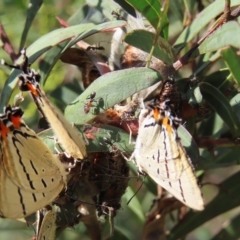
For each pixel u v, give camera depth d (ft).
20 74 0.88
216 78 0.93
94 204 0.91
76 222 0.93
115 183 0.92
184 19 1.00
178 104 0.89
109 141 0.88
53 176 0.86
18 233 1.24
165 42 0.90
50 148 0.88
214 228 1.27
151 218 1.01
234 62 0.85
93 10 1.00
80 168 0.89
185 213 1.03
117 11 0.94
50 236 0.89
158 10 0.89
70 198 0.90
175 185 0.85
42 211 0.89
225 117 0.90
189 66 1.02
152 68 0.88
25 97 1.07
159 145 0.86
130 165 1.03
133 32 0.88
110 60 0.94
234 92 0.94
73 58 0.95
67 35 0.92
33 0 1.00
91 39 0.98
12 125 0.83
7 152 0.82
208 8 0.91
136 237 1.11
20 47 1.00
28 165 0.84
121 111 0.90
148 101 0.90
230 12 0.87
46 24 1.10
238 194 1.00
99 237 0.95
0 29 1.01
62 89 1.05
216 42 0.87
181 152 0.84
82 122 0.87
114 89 0.86
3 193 0.82
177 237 1.02
